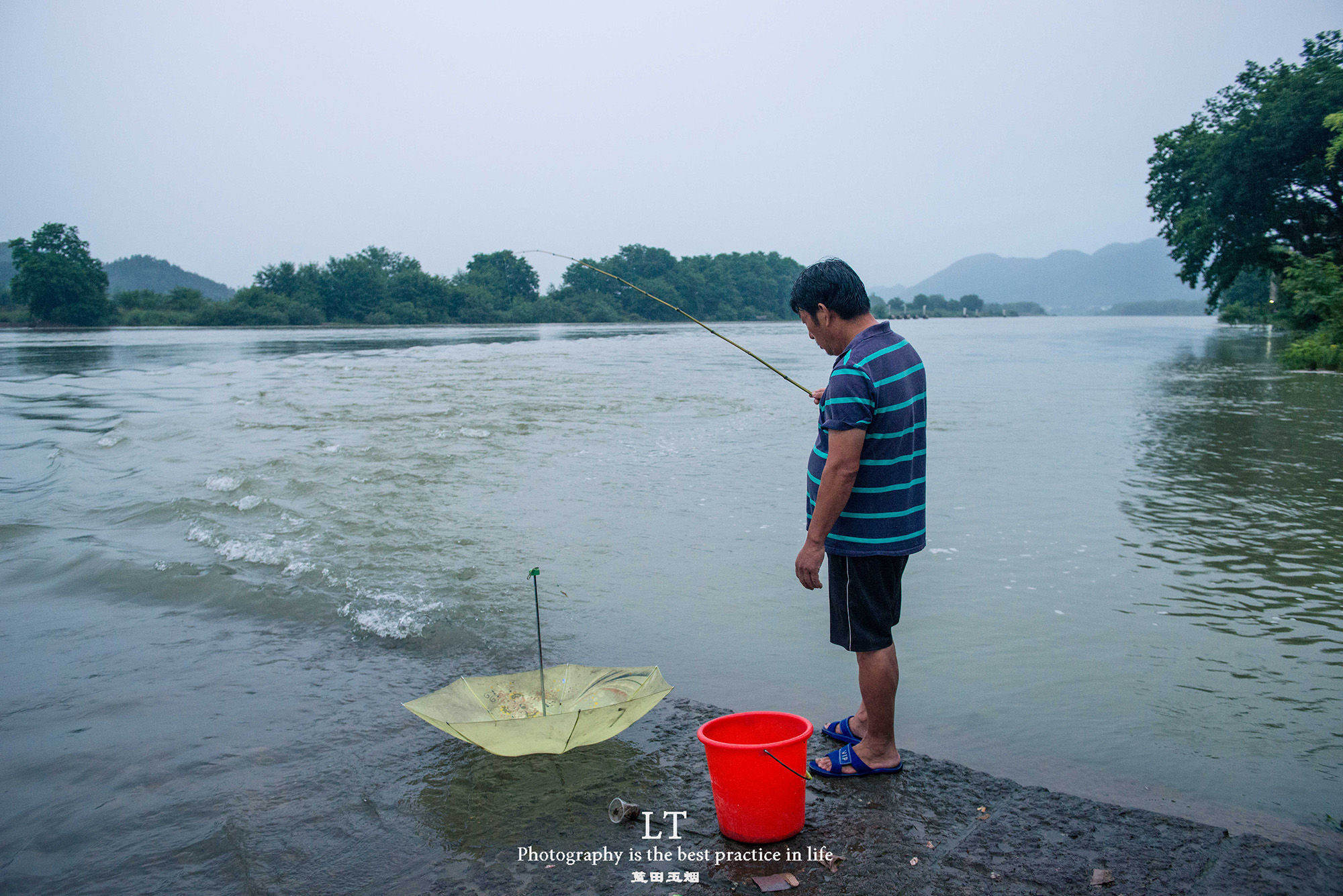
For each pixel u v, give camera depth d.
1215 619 4.22
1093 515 6.28
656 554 5.46
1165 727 3.13
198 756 2.98
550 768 2.88
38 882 2.29
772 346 35.22
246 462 8.38
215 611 4.54
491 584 4.88
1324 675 3.58
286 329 76.62
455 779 2.81
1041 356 28.69
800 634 4.15
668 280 130.88
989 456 8.73
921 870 2.23
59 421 11.80
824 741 3.05
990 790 2.66
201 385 17.16
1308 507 6.47
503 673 3.71
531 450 9.13
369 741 3.09
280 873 2.30
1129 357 27.58
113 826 2.55
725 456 8.80
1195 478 7.60
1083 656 3.79
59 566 5.25
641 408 13.01
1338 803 2.63
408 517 6.33
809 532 2.63
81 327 78.56
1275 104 29.47
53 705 3.42
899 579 2.72
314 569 5.09
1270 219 31.05
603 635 4.14
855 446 2.53
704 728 2.55
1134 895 2.11
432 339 47.31
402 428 10.80
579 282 128.75
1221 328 71.62
